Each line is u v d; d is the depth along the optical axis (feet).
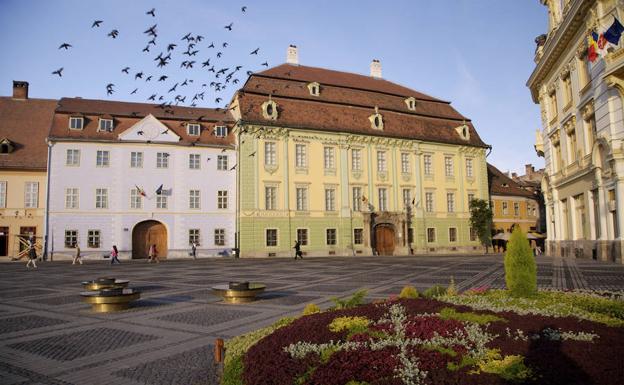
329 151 156.35
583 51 90.74
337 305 30.91
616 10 73.67
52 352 27.73
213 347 28.43
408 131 170.60
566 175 105.09
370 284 59.77
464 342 19.42
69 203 134.21
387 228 163.43
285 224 146.00
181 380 22.24
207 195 146.51
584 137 93.40
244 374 17.72
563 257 106.63
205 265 106.93
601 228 85.40
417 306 27.40
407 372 15.70
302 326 23.08
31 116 153.99
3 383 22.26
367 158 161.99
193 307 43.75
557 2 105.29
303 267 95.45
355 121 161.68
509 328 21.77
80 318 38.88
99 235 135.85
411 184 169.07
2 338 31.63
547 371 15.14
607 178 82.38
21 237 137.80
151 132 142.82
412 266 92.32
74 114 137.59
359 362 16.76
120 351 27.78
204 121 151.84
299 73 171.01
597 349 17.49
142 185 140.56
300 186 149.69
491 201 197.47
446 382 15.03
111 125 140.77
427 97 192.34
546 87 118.93
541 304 29.45
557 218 114.52
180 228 142.92
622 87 73.97
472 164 185.06
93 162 137.18
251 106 146.51
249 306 43.80
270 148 147.33
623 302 29.37
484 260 111.55
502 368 15.70
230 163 150.20
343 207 154.92
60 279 74.64
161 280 70.95
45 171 141.28
